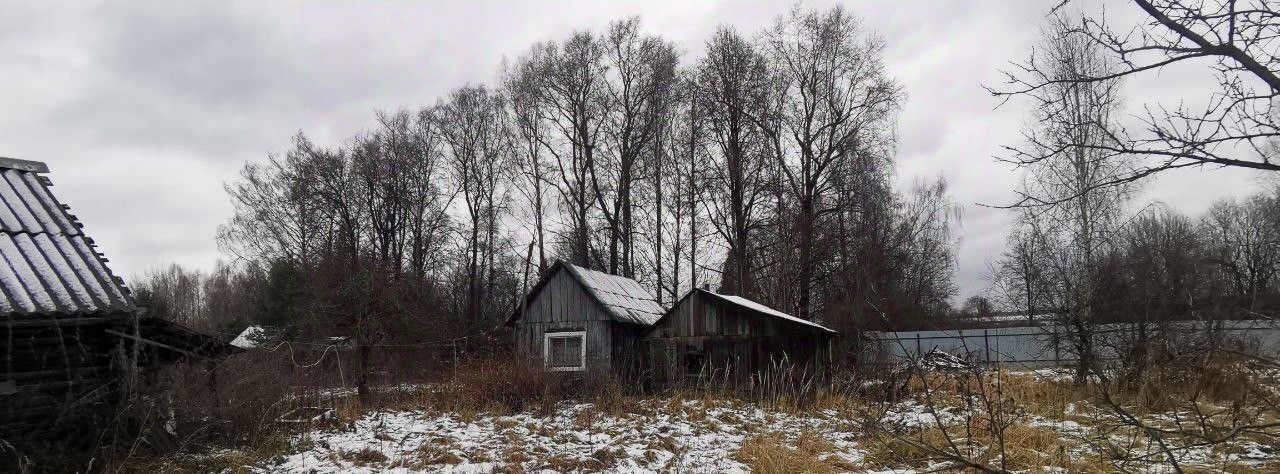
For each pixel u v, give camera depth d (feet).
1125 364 47.50
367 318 60.39
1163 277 49.88
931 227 118.11
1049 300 55.52
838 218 108.27
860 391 56.95
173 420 36.04
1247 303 37.50
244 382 39.65
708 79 113.19
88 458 30.19
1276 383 31.32
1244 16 15.19
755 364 60.95
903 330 105.19
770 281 107.76
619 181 122.01
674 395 58.29
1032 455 32.83
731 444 39.93
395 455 37.45
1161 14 15.89
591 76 122.52
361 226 134.62
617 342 71.05
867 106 108.27
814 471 32.17
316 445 39.93
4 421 29.37
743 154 112.98
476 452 37.68
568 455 36.88
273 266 105.50
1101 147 17.31
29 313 28.17
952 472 30.81
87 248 33.63
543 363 60.08
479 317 129.18
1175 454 32.78
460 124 139.95
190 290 241.55
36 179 37.11
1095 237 54.08
